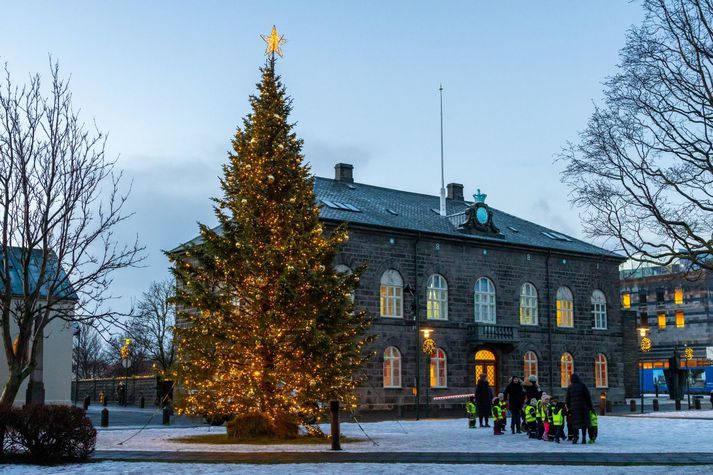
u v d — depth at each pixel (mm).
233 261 24531
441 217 52438
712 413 40406
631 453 19141
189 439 24438
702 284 87812
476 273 49719
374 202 50344
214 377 24859
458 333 48125
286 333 23609
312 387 23734
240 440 23562
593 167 18406
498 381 49656
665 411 44469
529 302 52312
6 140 21469
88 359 93125
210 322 23953
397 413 42438
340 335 25172
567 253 54156
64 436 17047
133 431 28172
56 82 23312
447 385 47125
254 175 24844
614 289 56844
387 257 45594
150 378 59250
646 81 17031
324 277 24531
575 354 53750
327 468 16047
